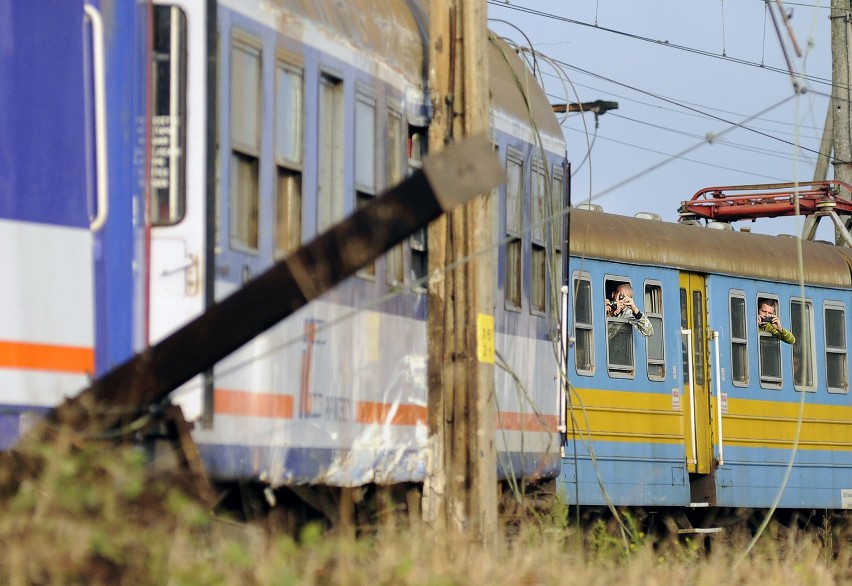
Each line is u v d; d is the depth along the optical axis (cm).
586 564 3603
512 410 5053
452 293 4278
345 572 2586
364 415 3931
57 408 2517
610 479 6738
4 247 2816
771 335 7838
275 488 3538
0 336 2784
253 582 2364
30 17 2908
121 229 2969
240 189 3350
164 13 3142
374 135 4116
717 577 3778
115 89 2989
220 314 2542
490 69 5081
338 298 3797
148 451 2720
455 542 3341
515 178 5162
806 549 4584
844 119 9431
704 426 7381
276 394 3459
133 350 2950
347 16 4009
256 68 3425
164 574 2205
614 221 7112
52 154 2897
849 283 8419
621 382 6875
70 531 2139
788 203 8819
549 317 5516
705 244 7556
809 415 8012
